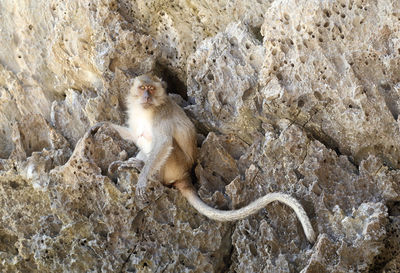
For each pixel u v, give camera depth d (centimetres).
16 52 381
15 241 362
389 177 336
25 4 379
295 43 344
